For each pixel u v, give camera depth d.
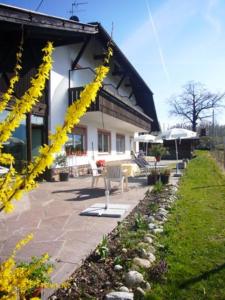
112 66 20.45
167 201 7.83
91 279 3.43
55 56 13.41
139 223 5.40
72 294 3.10
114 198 8.48
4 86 9.95
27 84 10.80
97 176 10.50
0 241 4.68
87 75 16.62
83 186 10.92
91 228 5.43
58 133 1.59
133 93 27.06
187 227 5.62
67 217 6.23
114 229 5.36
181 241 4.83
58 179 12.70
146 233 5.05
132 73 21.44
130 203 7.74
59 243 4.60
